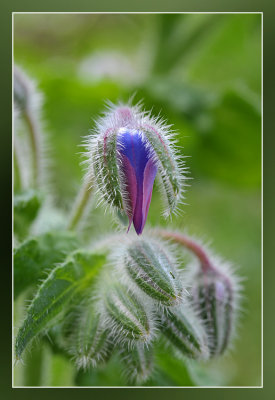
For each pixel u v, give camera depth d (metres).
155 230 0.19
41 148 0.21
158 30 0.28
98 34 0.32
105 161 0.17
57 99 0.27
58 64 0.30
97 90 0.27
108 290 0.18
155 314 0.18
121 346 0.18
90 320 0.18
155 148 0.17
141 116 0.17
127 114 0.17
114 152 0.17
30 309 0.17
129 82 0.26
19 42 0.31
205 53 0.29
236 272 0.28
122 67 0.30
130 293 0.18
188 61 0.29
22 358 0.17
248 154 0.27
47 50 0.31
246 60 0.30
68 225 0.20
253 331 0.27
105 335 0.18
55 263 0.19
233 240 0.29
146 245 0.18
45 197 0.20
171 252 0.19
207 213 0.29
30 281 0.19
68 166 0.27
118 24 0.32
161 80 0.26
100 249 0.19
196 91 0.26
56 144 0.27
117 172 0.17
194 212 0.29
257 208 0.29
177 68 0.28
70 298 0.18
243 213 0.29
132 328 0.17
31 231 0.20
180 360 0.20
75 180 0.26
